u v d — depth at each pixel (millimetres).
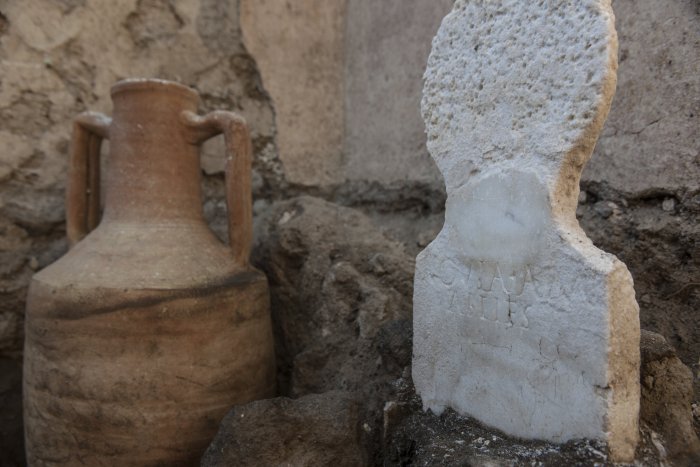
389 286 2248
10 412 2385
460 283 1507
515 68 1341
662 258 1773
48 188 2461
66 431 1680
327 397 1558
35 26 2369
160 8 2662
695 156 1658
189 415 1695
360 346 2061
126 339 1639
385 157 2910
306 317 2328
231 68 2877
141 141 1919
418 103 2662
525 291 1312
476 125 1452
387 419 1641
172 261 1788
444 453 1321
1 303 2363
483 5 1434
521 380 1330
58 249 2498
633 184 1843
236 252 1972
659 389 1332
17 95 2357
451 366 1549
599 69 1155
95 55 2521
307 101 3104
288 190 3082
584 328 1173
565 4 1225
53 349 1682
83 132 2141
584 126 1186
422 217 2684
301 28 3045
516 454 1254
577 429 1199
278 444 1435
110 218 1938
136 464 1654
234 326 1802
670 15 1713
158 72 2682
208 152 2793
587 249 1197
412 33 2680
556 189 1244
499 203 1376
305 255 2373
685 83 1676
